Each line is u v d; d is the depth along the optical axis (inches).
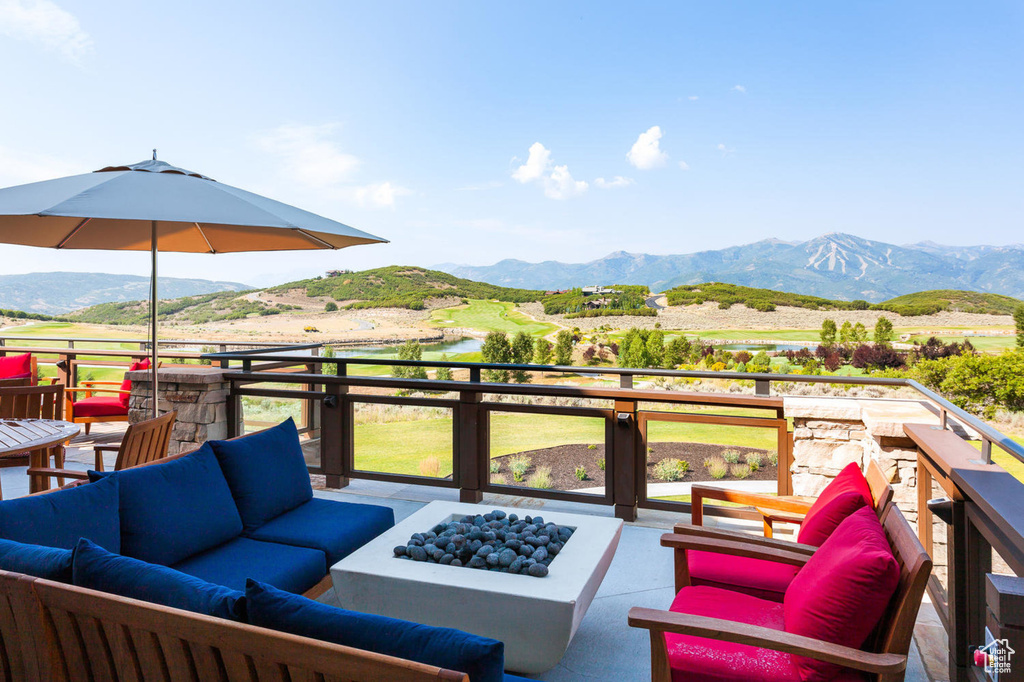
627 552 149.5
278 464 132.6
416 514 128.3
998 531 78.7
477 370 187.5
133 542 99.6
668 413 171.6
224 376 210.7
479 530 111.4
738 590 97.0
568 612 88.0
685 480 171.3
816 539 94.5
